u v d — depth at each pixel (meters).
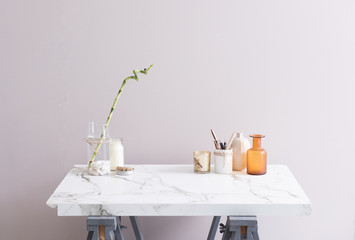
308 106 2.53
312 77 2.51
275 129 2.54
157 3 2.48
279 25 2.49
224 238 1.94
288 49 2.50
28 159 2.58
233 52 2.50
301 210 1.73
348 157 2.55
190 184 1.99
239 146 2.23
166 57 2.51
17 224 2.61
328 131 2.54
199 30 2.49
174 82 2.52
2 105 2.55
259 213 1.73
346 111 2.53
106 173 2.17
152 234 2.61
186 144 2.56
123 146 2.51
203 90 2.52
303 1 2.48
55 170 2.58
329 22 2.49
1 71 2.53
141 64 2.51
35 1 2.49
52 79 2.53
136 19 2.49
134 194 1.84
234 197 1.80
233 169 2.26
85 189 1.91
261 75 2.51
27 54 2.52
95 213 1.74
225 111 2.54
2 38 2.51
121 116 2.54
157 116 2.54
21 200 2.60
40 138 2.56
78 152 2.57
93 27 2.50
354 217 2.58
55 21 2.50
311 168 2.56
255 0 2.48
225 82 2.52
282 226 2.60
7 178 2.59
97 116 2.54
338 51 2.50
